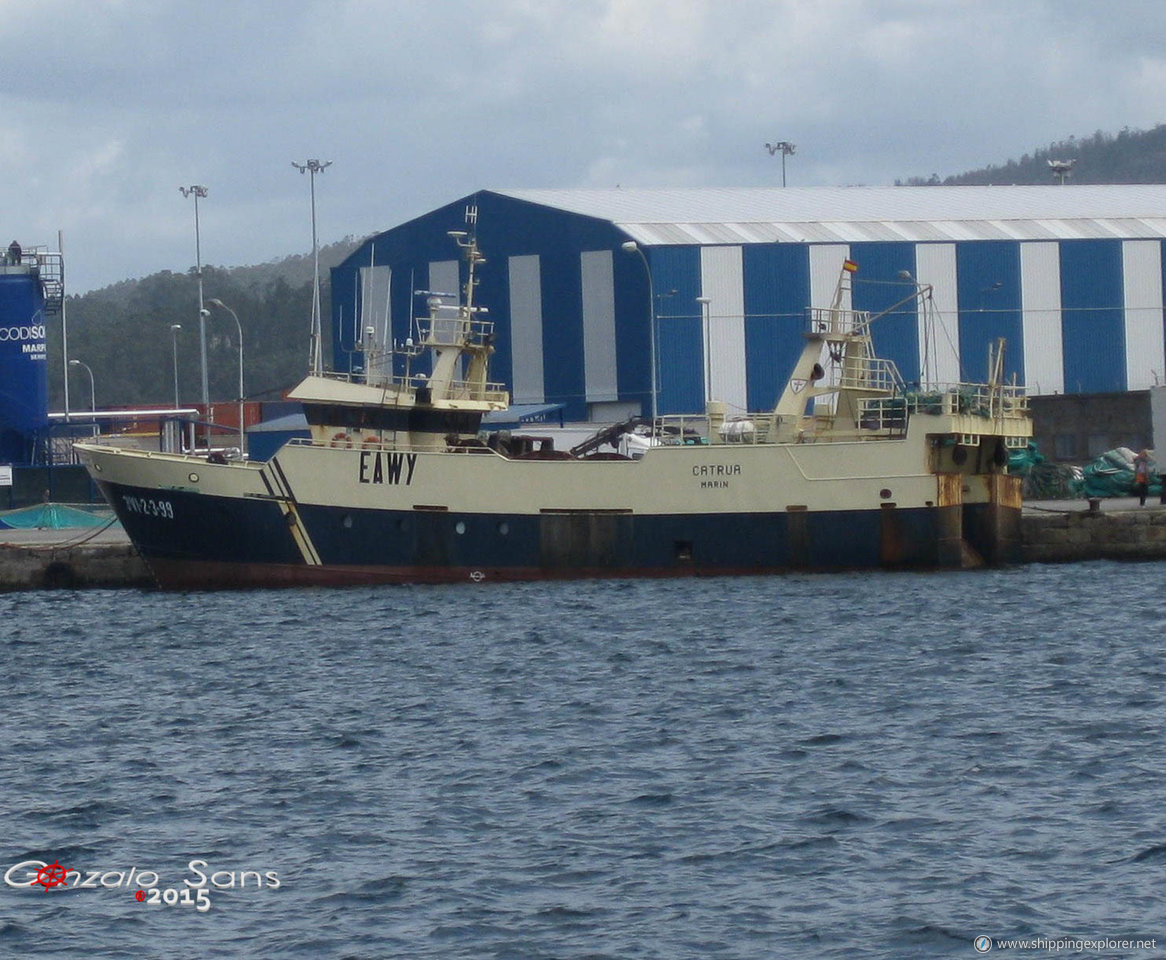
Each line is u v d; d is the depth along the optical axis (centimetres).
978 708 8550
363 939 5559
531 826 6656
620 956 5372
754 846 6344
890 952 5356
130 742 8344
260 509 13462
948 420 13475
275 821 6838
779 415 14150
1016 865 6062
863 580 13412
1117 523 15050
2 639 11825
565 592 13000
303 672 10081
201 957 5453
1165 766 7256
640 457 14350
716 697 8981
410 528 13475
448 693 9281
